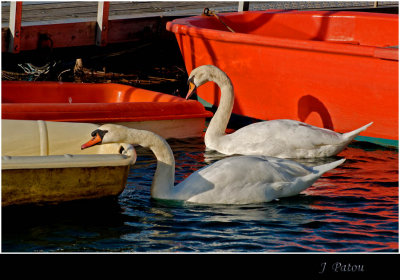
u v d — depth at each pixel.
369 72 9.70
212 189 6.82
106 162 6.41
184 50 11.95
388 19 12.44
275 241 5.79
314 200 6.96
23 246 5.59
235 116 11.57
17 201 6.28
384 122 9.82
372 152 9.35
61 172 6.31
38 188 6.29
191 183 6.89
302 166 7.20
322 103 10.35
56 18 13.72
